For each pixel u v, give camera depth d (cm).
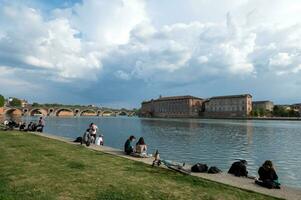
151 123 14562
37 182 1254
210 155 3884
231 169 1605
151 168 1645
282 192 1219
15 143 2592
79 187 1200
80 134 7450
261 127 10975
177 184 1298
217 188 1251
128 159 1933
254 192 1205
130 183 1289
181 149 4500
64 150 2261
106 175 1427
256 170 2897
